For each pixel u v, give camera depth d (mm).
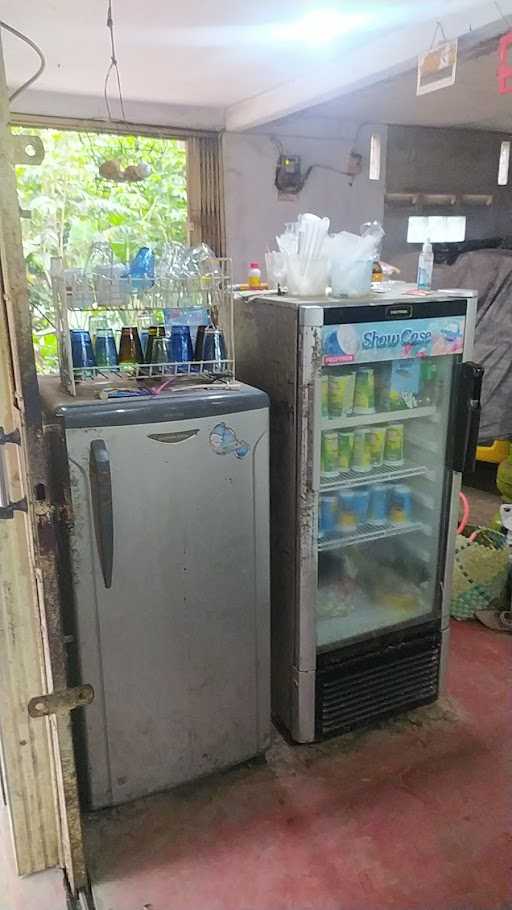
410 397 2043
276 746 2078
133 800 1857
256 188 3934
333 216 4164
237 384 1818
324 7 2104
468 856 1681
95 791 1787
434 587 2180
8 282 1149
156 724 1813
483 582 2693
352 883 1614
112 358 1777
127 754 1800
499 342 4090
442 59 1956
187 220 3875
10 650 1466
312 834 1754
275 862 1677
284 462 1898
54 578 1312
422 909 1542
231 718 1918
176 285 1840
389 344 1844
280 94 3191
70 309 1704
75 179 4078
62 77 3014
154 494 1650
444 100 3354
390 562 2379
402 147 4207
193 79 3059
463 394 1965
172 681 1803
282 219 4051
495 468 4285
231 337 1897
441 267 4129
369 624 2119
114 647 1706
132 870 1661
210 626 1817
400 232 4352
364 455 2045
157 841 1742
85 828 1782
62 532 1597
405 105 3490
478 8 2062
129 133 3568
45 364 2682
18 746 1533
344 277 1884
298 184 3996
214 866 1669
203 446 1680
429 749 2047
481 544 2812
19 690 1498
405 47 2383
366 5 2107
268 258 2188
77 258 1982
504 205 4582
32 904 1570
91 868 1668
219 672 1865
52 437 1541
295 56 2691
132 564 1671
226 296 1901
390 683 2133
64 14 2172
